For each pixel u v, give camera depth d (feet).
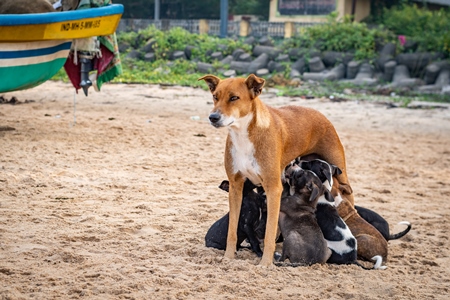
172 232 22.71
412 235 24.81
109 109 52.60
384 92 75.82
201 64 88.79
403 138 48.73
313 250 19.65
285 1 123.44
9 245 19.95
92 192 26.94
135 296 16.63
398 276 19.70
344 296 17.67
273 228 19.90
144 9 138.00
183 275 18.39
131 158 33.94
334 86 79.30
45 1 37.42
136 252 20.22
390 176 36.37
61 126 41.50
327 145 23.22
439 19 106.11
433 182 35.35
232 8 134.10
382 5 123.95
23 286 16.88
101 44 41.73
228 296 17.08
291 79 82.38
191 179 30.83
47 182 27.78
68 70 42.39
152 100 60.54
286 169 21.70
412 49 90.27
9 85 36.37
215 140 41.47
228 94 19.38
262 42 95.04
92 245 20.61
